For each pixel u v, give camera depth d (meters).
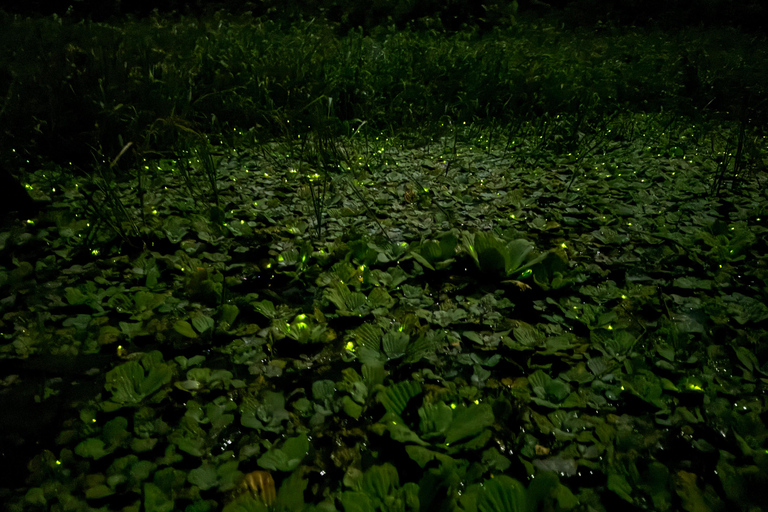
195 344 1.79
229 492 1.22
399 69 5.11
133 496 1.21
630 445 1.36
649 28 8.91
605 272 2.31
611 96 5.32
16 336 1.78
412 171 3.58
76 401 1.52
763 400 1.53
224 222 2.70
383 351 1.74
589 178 3.53
